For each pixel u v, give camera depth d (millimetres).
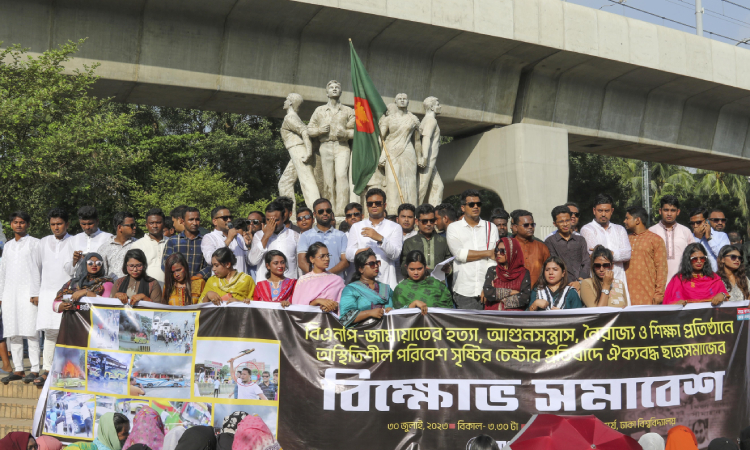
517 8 14688
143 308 5301
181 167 24609
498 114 16750
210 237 6938
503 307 5543
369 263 5297
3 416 6832
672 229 7191
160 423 4816
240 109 15211
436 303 5453
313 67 14242
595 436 3512
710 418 5117
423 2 13617
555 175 17016
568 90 17422
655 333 5086
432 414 4977
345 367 5039
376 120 8961
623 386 5000
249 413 5082
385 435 4973
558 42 15219
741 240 9141
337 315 5109
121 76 12883
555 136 17078
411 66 15211
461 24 14039
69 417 5297
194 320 5238
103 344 5320
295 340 5105
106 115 17969
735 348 5215
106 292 6133
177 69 13188
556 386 4973
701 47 17578
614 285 5820
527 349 5000
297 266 7012
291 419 5031
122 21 12680
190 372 5188
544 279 5531
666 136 19641
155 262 6988
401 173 12375
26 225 7406
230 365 5141
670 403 5055
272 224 6723
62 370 5367
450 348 5023
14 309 7262
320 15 13219
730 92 18922
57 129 13953
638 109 18844
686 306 5145
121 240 7051
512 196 16844
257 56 13719
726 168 23844
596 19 15773
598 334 5035
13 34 12227
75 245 7219
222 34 13352
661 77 17469
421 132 12992
